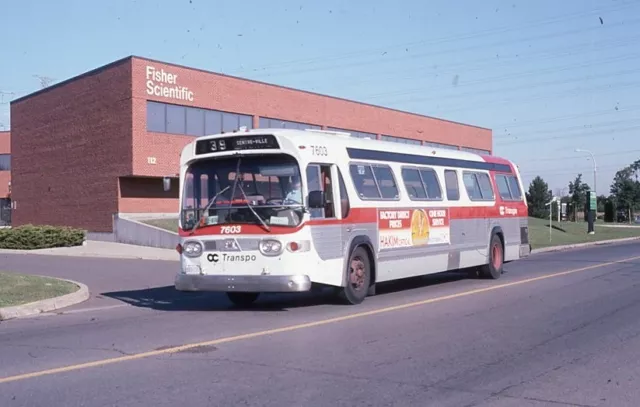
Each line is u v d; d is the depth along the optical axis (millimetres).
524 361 8938
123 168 40188
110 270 24141
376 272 14633
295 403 7008
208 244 12984
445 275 20266
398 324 11586
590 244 38875
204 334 10758
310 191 12844
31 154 48500
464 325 11508
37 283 17359
